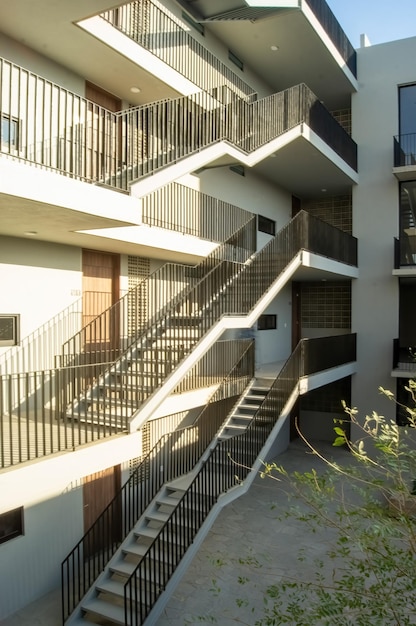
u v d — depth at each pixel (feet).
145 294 36.55
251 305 35.76
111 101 33.01
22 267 27.73
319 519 14.28
